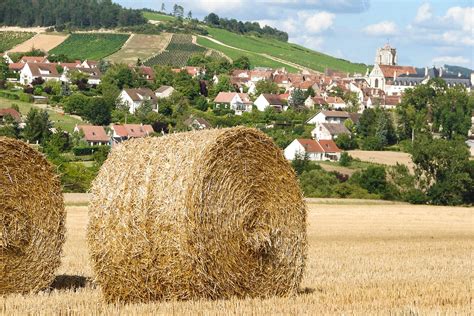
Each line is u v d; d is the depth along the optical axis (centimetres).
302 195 3591
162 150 3403
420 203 15438
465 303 3250
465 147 15738
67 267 4550
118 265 3344
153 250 3272
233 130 3394
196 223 3241
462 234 8444
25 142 3625
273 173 3506
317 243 6950
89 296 3444
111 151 3525
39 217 3634
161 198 3272
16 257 3588
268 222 3491
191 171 3262
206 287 3294
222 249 3328
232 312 2973
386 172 16025
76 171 12850
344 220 10100
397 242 7150
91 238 3422
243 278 3388
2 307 3147
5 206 3572
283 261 3506
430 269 4800
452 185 15275
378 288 3653
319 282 4009
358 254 5831
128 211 3319
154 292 3309
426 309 3022
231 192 3369
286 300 3294
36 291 3625
